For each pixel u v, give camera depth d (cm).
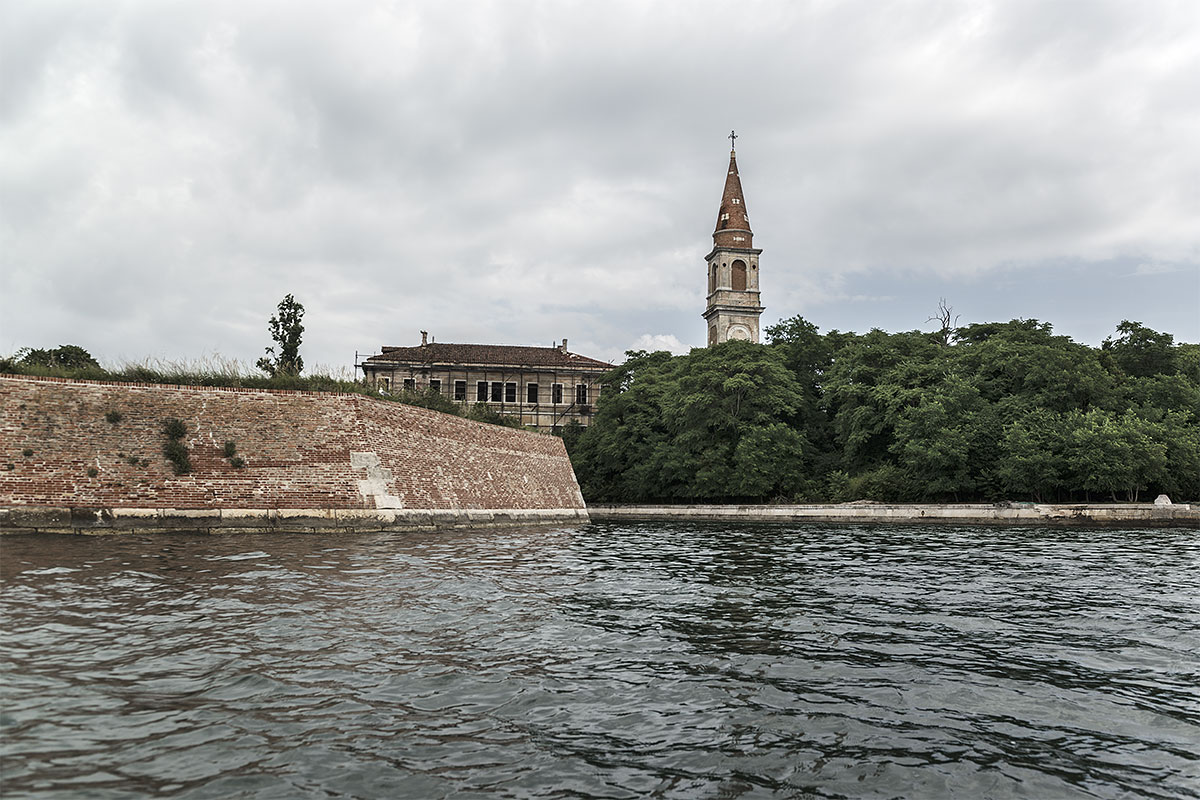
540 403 8338
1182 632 1175
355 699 765
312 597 1253
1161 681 909
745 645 1064
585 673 902
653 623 1202
